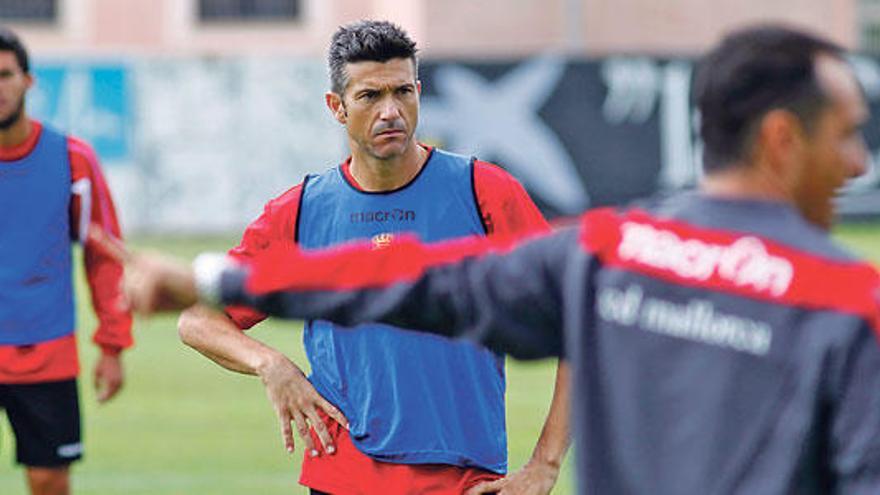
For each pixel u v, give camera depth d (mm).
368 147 19875
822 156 11312
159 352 53969
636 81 90000
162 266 12227
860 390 10656
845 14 120000
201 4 127375
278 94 90938
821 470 10930
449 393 19906
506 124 89688
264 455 37469
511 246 12203
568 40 118250
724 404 11023
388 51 19750
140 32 126812
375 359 19906
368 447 20078
